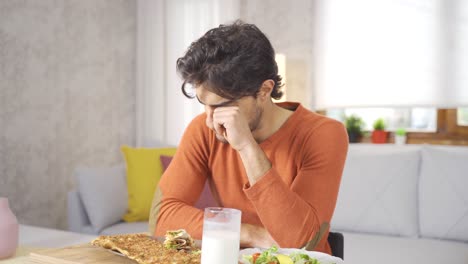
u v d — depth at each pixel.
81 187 2.95
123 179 3.18
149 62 4.16
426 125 3.61
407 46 3.52
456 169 2.71
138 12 4.17
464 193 2.67
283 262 0.88
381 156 2.89
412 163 2.83
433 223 2.71
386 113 3.73
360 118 3.74
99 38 3.82
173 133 4.14
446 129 3.52
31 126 3.27
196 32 4.04
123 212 3.08
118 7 4.00
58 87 3.47
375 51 3.62
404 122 3.68
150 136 4.17
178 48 4.11
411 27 3.51
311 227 1.11
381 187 2.83
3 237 1.42
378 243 2.53
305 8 3.88
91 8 3.74
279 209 1.09
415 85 3.51
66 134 3.54
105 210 2.93
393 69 3.57
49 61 3.40
